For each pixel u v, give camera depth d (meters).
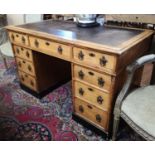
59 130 1.38
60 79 1.97
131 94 1.07
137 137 1.31
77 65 1.19
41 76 1.70
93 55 1.05
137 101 1.00
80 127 1.41
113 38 1.15
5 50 1.98
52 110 1.61
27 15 2.13
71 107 1.64
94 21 1.51
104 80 1.08
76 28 1.45
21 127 1.42
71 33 1.29
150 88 1.12
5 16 3.06
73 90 1.33
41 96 1.78
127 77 1.01
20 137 1.32
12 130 1.39
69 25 1.58
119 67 1.02
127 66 1.05
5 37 2.21
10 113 1.58
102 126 1.28
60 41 1.18
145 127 0.87
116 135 1.27
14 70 2.39
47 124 1.45
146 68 1.40
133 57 1.16
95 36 1.21
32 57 1.54
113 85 1.05
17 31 1.49
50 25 1.60
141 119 0.90
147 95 1.05
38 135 1.34
